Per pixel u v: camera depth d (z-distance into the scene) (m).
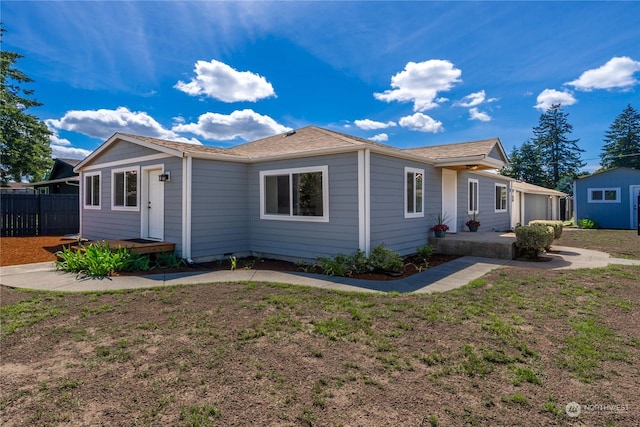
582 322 4.17
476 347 3.49
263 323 4.19
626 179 19.45
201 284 6.19
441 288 5.91
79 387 2.77
